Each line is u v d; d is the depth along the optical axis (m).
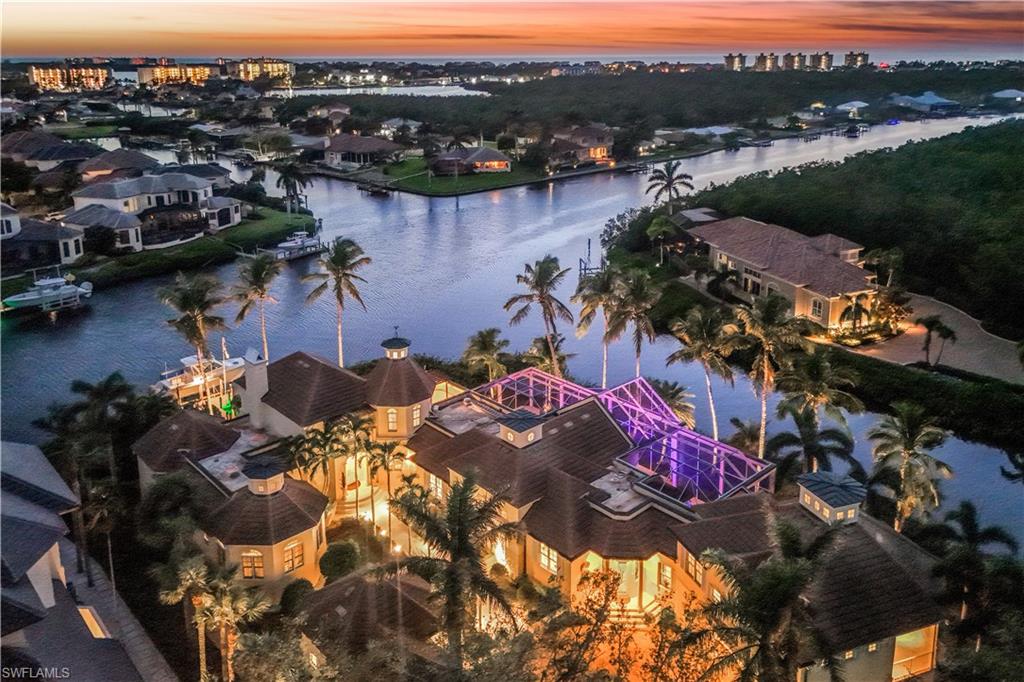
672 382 79.31
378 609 35.91
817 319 87.81
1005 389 69.81
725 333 57.97
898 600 35.19
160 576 35.41
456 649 30.36
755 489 47.38
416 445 53.53
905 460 45.94
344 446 48.84
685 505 43.03
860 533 37.28
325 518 48.84
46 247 110.31
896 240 107.88
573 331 94.44
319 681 30.41
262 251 123.56
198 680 36.94
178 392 69.25
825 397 52.62
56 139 174.50
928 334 77.69
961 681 29.88
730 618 29.33
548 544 42.28
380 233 139.62
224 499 45.56
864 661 34.50
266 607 34.81
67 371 80.50
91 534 47.56
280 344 89.56
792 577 27.30
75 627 34.19
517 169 194.75
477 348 66.50
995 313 89.06
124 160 156.25
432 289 109.88
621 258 117.25
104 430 53.06
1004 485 59.78
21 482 39.38
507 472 45.75
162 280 111.94
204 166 155.25
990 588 35.94
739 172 189.88
